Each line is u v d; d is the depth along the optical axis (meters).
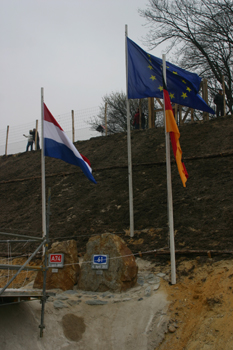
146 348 6.95
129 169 10.57
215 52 23.66
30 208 13.84
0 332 6.59
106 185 13.34
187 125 15.62
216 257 8.46
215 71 23.55
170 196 8.52
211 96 23.88
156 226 10.36
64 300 7.84
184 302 7.55
